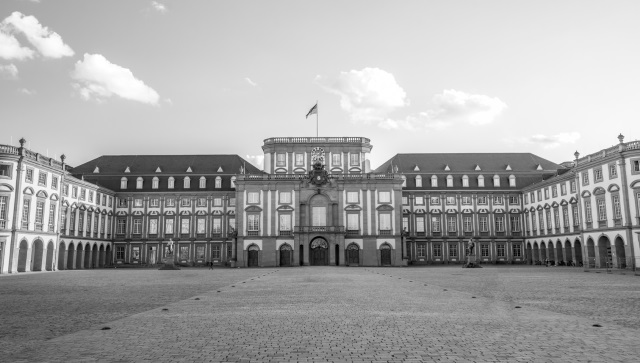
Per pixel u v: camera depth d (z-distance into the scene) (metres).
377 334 14.36
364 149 95.25
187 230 99.81
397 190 89.75
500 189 102.19
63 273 59.91
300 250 87.94
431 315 18.33
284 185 89.38
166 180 101.19
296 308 20.69
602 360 11.20
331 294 27.41
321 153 94.81
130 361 11.26
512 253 100.69
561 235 84.00
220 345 12.93
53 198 73.38
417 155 109.31
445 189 102.56
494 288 31.62
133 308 21.09
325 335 14.26
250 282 38.81
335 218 89.00
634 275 48.72
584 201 72.69
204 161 105.56
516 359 11.32
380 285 34.72
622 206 63.78
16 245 63.91
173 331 15.03
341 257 87.19
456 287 32.62
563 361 11.12
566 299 24.31
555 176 86.44
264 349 12.43
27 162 66.62
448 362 11.08
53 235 73.00
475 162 106.56
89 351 12.29
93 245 89.50
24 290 31.30
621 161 63.97
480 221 102.06
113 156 106.69
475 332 14.65
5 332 15.13
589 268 67.81
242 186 89.62
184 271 65.81
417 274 52.41
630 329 15.13
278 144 94.62
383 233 88.75
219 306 21.58
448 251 101.31
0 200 62.78
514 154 108.50
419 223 102.19
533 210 95.81
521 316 18.06
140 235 99.19
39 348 12.66
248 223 88.81
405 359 11.36
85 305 22.31
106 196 95.62
